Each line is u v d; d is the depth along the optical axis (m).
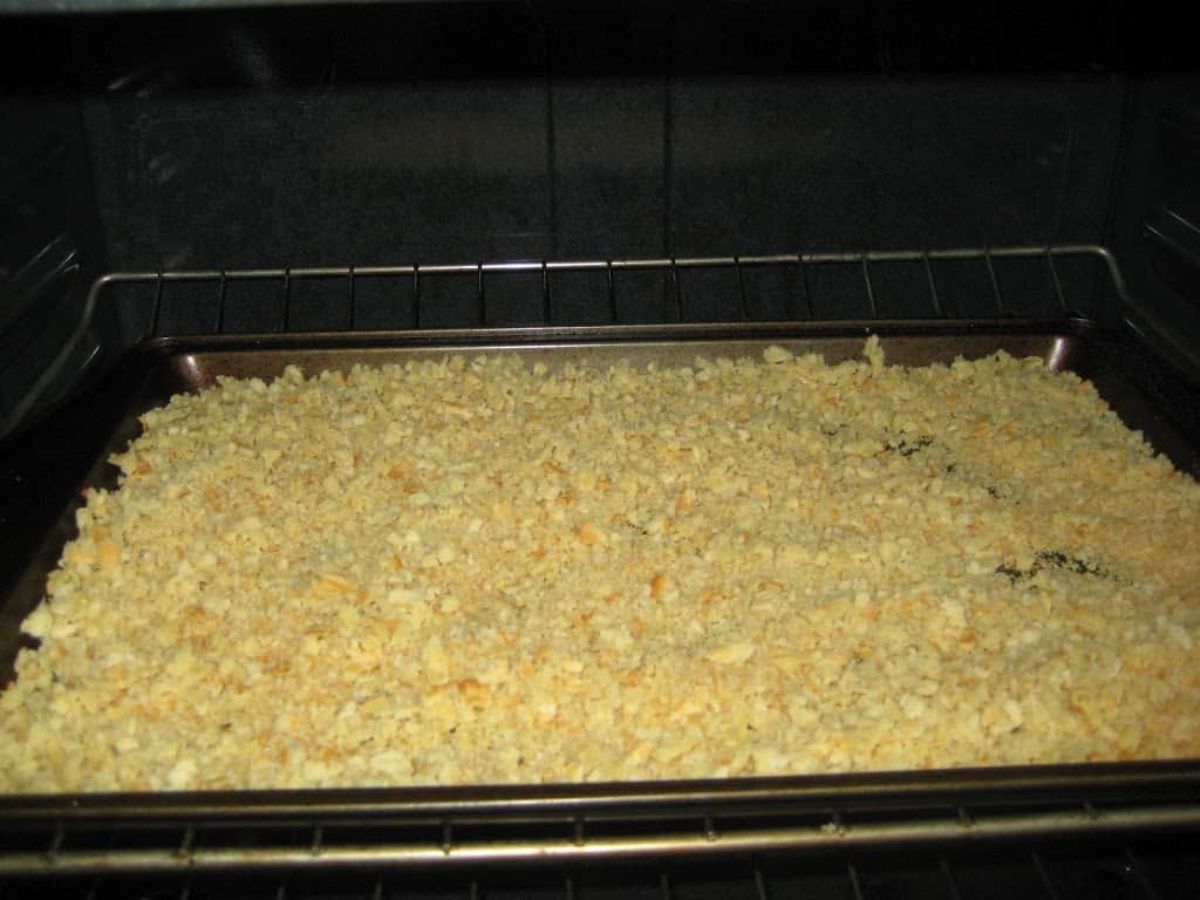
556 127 0.66
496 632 0.43
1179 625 0.43
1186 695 0.41
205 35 0.62
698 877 0.46
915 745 0.39
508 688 0.41
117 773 0.38
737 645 0.42
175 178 0.66
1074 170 0.67
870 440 0.53
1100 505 0.50
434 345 0.58
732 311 0.71
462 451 0.53
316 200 0.67
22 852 0.34
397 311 0.70
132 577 0.46
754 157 0.67
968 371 0.58
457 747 0.39
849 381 0.57
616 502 0.50
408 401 0.55
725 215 0.68
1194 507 0.49
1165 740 0.40
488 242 0.68
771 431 0.54
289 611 0.44
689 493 0.50
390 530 0.48
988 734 0.40
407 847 0.34
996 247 0.69
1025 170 0.67
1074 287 0.71
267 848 0.34
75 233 0.64
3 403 0.57
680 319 0.63
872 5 0.63
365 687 0.41
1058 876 0.46
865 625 0.44
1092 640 0.43
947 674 0.41
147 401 0.56
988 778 0.35
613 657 0.42
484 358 0.58
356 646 0.42
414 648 0.43
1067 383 0.58
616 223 0.68
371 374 0.57
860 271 0.70
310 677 0.42
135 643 0.43
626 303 0.70
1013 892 0.46
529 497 0.50
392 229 0.68
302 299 0.69
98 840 0.35
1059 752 0.39
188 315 0.69
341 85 0.64
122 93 0.63
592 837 0.35
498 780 0.38
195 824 0.34
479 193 0.67
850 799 0.34
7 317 0.56
